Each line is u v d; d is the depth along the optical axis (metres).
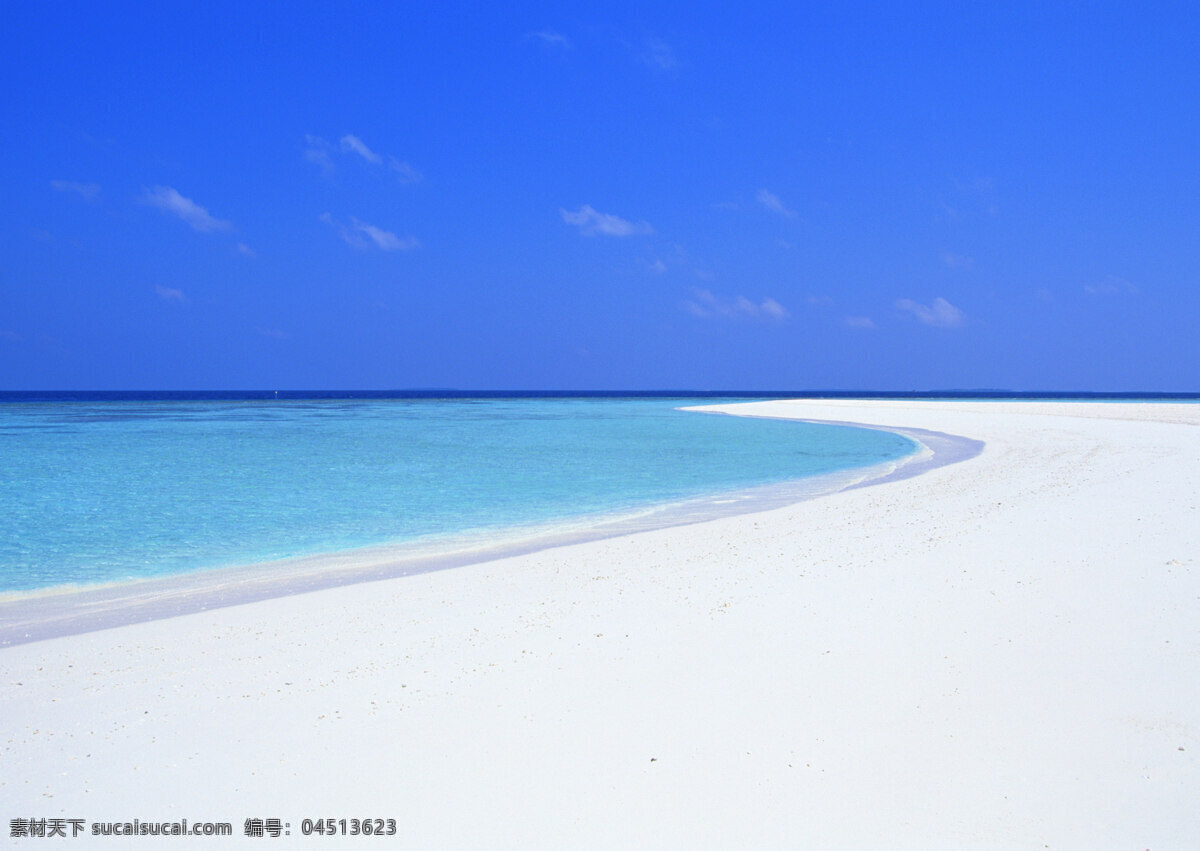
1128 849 4.12
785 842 4.26
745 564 11.05
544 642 7.79
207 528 16.88
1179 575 8.81
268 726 5.95
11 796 4.99
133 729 5.96
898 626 7.67
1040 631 7.28
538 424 61.44
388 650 7.77
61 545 15.08
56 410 84.75
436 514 18.58
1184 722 5.42
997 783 4.77
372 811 4.70
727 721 5.74
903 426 52.81
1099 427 40.56
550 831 4.43
